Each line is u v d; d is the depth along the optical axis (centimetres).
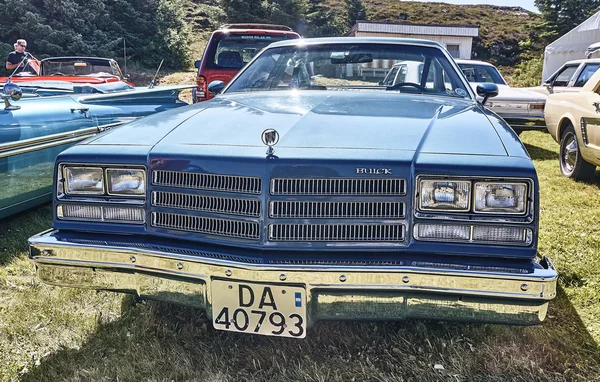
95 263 215
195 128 237
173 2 2636
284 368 220
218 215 205
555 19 3509
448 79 327
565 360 226
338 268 191
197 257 201
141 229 217
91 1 2141
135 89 546
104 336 248
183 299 210
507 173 191
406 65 335
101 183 220
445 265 192
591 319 267
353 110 259
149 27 2336
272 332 200
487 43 3878
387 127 228
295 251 200
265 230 199
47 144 388
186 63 2381
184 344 241
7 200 366
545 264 195
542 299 186
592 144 539
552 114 648
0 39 1986
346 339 242
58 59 834
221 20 2966
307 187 197
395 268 191
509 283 186
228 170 202
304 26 3228
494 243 193
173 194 213
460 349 232
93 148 224
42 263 220
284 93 315
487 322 194
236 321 202
